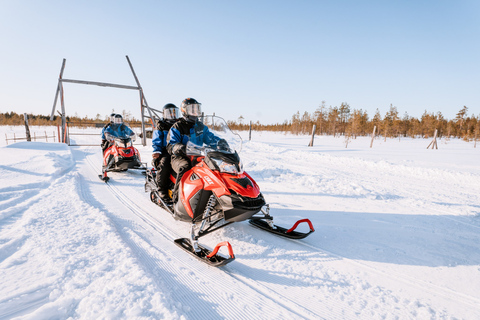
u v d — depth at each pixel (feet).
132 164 24.11
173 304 7.19
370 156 44.78
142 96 51.42
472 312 7.34
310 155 40.52
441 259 10.32
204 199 11.02
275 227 12.76
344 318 7.06
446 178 26.25
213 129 14.35
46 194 17.25
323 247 11.28
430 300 7.87
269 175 25.72
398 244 11.60
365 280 8.89
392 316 7.14
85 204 15.39
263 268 9.61
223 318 6.95
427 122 229.25
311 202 17.53
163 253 10.47
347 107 255.29
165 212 15.40
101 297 7.11
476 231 13.02
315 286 8.53
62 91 47.80
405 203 17.56
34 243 10.21
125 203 16.97
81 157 36.35
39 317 6.30
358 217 14.84
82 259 9.20
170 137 13.44
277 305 7.54
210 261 9.55
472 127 228.43
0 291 7.30
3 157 27.86
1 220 12.82
